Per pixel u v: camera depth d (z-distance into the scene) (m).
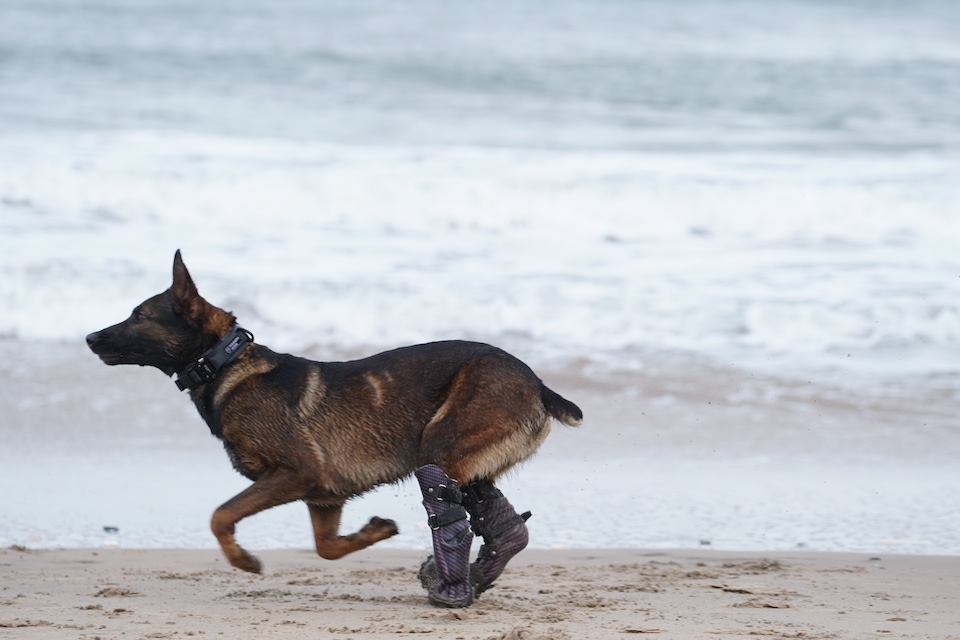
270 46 34.91
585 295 15.78
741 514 9.57
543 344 14.58
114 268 16.45
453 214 20.19
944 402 12.88
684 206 20.33
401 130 26.47
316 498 6.44
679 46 37.78
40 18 37.38
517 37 37.91
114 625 5.81
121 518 9.32
